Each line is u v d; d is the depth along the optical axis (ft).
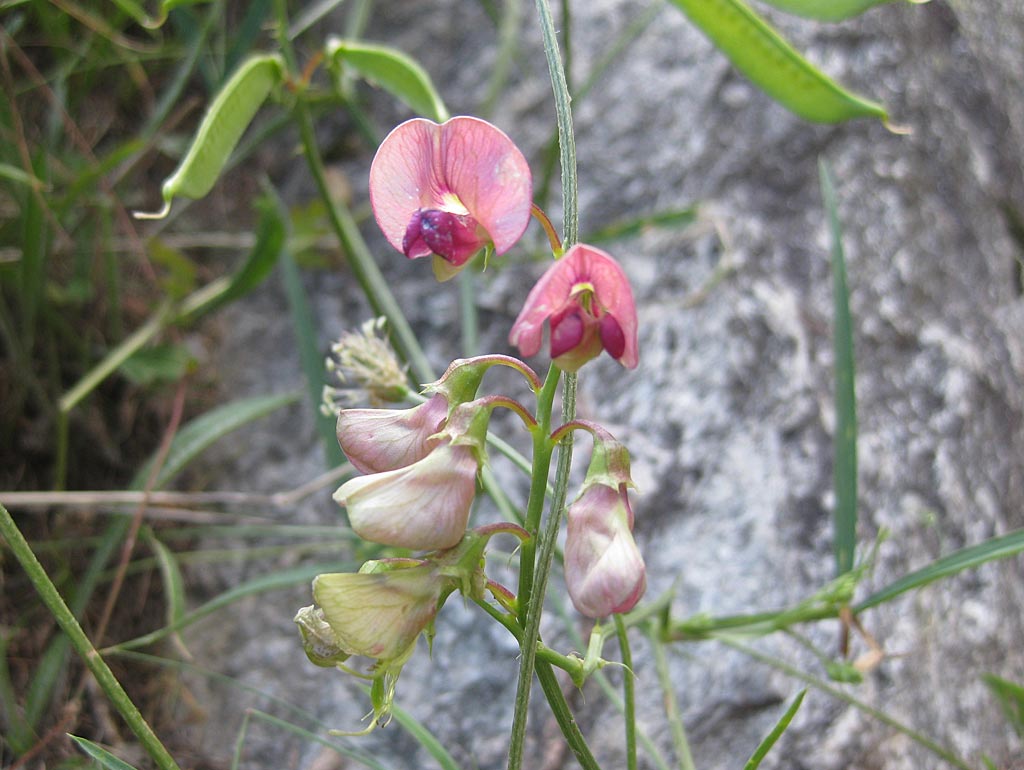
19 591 0.61
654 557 0.63
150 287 0.74
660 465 0.66
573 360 0.30
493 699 0.59
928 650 0.62
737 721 0.59
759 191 0.76
